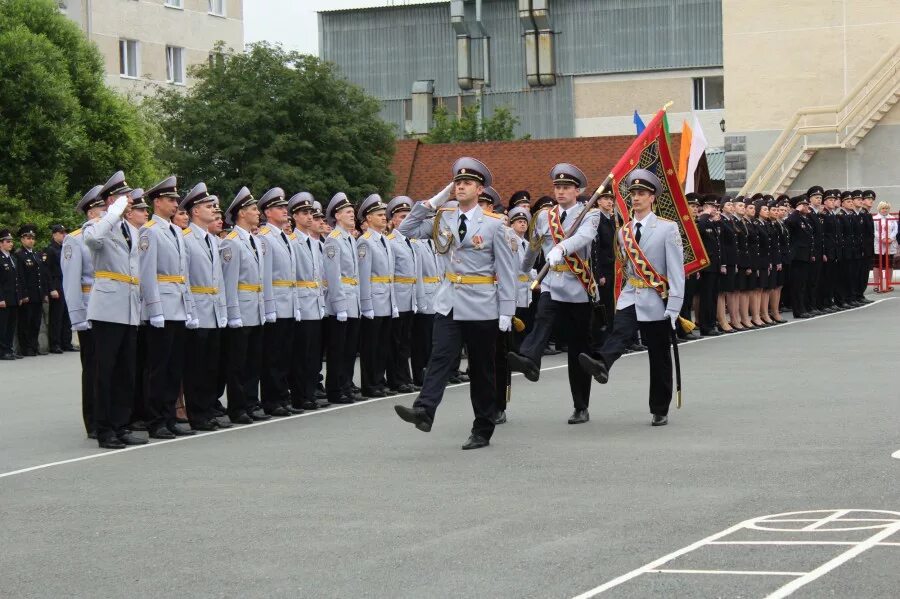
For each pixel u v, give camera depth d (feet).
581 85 225.97
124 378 44.88
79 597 24.85
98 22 177.47
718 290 82.38
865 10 133.28
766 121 137.39
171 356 47.03
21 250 89.30
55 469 39.68
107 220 43.62
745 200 86.02
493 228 40.78
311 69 140.87
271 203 53.11
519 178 167.32
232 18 203.31
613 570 25.17
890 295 113.39
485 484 34.55
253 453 41.47
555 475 35.50
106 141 125.29
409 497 33.09
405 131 231.91
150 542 29.12
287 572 25.99
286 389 52.39
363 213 57.11
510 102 230.27
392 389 58.80
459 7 229.66
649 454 38.29
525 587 24.21
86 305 48.32
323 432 45.91
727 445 39.32
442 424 46.73
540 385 57.52
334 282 54.34
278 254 52.03
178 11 191.93
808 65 135.64
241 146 138.10
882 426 41.73
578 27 225.35
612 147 166.50
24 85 115.14
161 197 47.19
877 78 132.26
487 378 41.01
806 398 49.24
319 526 30.04
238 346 49.70
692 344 75.51
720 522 28.91
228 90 141.49
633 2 222.28
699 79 219.82
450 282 41.24
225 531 29.91
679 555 26.12
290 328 52.49
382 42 238.48
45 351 92.17
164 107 141.90
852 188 134.21
